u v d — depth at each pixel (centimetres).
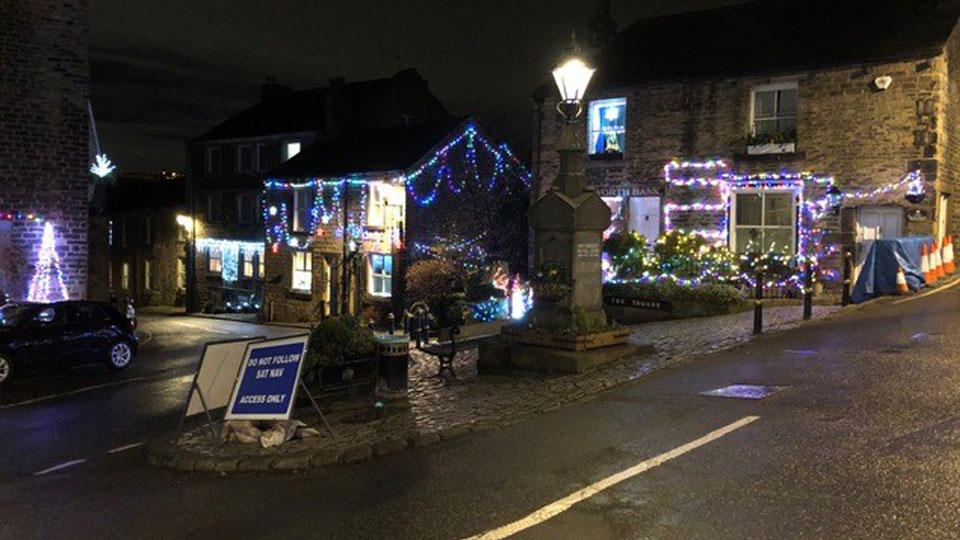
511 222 3719
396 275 3319
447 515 597
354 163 3581
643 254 1939
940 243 1905
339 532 573
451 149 3472
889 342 1120
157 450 816
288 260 3875
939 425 722
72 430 1094
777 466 646
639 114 2369
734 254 2105
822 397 851
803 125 2097
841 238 2044
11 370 1519
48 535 602
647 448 725
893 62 1961
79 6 1927
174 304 4794
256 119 4475
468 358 1518
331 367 986
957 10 2006
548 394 980
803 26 2248
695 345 1245
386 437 814
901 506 552
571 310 1172
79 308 1655
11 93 1844
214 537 578
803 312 1516
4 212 1847
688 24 2541
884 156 1980
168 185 5394
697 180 2269
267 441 802
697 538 525
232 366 869
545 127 2559
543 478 668
